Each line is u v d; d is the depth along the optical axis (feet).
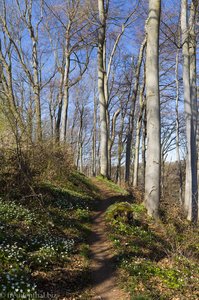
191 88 67.51
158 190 49.49
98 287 27.58
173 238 43.16
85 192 64.23
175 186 153.99
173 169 181.27
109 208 53.06
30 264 26.63
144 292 26.32
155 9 49.24
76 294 25.34
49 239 33.37
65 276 27.50
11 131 45.03
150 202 49.44
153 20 49.29
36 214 39.37
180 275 30.89
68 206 48.96
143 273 29.81
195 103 67.36
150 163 49.42
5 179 43.14
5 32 80.74
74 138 194.59
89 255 34.19
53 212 43.50
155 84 49.08
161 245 39.47
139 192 73.41
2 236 29.17
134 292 26.35
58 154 64.44
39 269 27.04
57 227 38.58
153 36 49.29
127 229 42.16
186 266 33.83
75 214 47.09
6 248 27.25
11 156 45.01
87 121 201.46
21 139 46.01
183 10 60.23
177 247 38.60
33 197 44.06
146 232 42.73
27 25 79.82
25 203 42.06
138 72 101.50
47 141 61.05
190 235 47.29
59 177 61.98
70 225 40.91
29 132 47.39
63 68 103.40
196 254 39.83
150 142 49.29
